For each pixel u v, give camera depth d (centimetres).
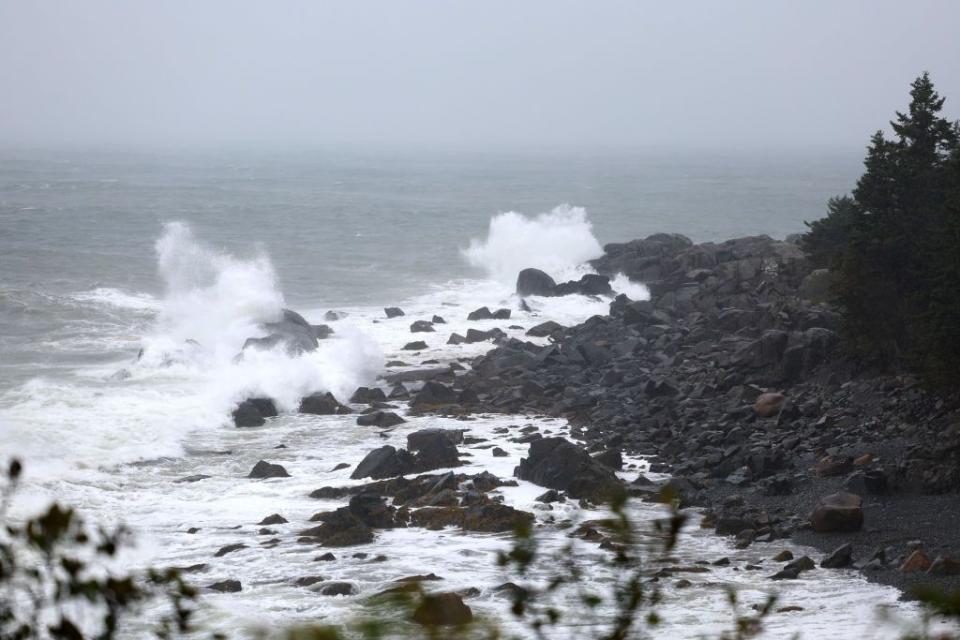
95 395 4738
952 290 4047
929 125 5300
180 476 3891
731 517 3334
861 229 5003
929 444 3869
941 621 1225
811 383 4828
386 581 2758
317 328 6531
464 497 3547
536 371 5628
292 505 3556
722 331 5956
